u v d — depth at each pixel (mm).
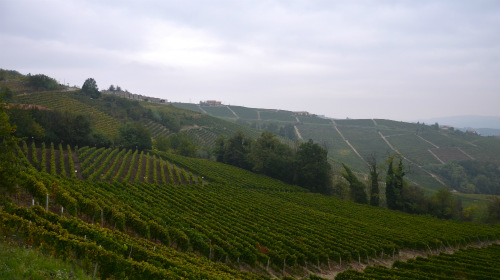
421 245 45594
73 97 133875
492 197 82500
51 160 60438
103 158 76938
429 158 170375
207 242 34656
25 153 60812
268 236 39438
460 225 66250
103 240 22656
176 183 71625
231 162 109312
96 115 126250
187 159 98062
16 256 16203
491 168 152250
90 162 68562
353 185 88250
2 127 23375
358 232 48281
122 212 34625
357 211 69625
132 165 75125
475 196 124000
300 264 35031
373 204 84875
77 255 19703
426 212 80750
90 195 38406
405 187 84312
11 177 24000
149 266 20016
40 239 19656
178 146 119500
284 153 101250
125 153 89688
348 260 37688
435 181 143000
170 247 32281
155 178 66812
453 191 134625
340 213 65750
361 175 138125
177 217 40281
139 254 23359
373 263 39750
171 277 19750
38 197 31547
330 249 38938
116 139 95562
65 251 19328
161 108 181750
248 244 35188
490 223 77250
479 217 81312
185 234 33625
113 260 19250
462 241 50688
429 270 33656
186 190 60781
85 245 19562
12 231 20203
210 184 72312
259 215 50812
